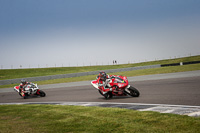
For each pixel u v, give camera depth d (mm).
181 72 21141
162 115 5445
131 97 9531
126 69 39406
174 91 9820
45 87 19953
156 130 4340
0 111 8477
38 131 5047
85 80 24062
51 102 10367
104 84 9727
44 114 7082
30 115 7133
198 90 9367
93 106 7852
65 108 7918
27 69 54406
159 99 8242
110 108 7070
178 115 5262
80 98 10836
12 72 49500
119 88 9312
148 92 10375
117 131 4527
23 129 5312
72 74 34312
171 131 4199
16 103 11180
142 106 7105
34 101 11461
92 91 13164
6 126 5750
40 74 45375
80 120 5801
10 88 22594
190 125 4418
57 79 31156
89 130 4789
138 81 16391
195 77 14641
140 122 5043
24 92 12938
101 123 5262
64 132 4812
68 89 15906
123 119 5465
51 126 5414
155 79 16484
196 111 5641
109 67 57781
